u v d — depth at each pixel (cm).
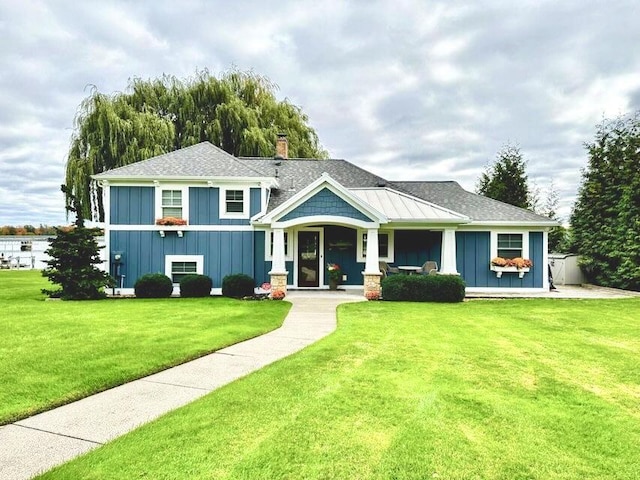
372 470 331
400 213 1609
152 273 1583
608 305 1327
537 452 362
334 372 585
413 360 652
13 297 1513
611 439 389
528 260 1722
